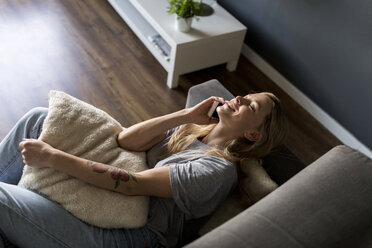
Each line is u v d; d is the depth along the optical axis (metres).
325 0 2.05
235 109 1.31
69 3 2.91
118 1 2.86
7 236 1.10
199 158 1.25
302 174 0.96
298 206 0.86
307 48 2.28
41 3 2.84
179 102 2.36
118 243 1.12
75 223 1.09
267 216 0.84
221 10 2.56
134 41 2.72
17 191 1.09
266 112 1.30
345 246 0.80
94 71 2.41
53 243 1.07
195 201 1.15
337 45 2.08
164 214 1.21
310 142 2.25
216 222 1.20
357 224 0.83
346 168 0.93
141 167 1.30
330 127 2.33
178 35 2.24
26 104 2.10
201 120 1.41
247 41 2.77
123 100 2.27
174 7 2.20
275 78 2.62
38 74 2.29
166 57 2.40
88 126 1.30
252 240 0.79
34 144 1.16
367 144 2.14
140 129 1.35
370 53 1.91
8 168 1.30
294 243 0.78
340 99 2.20
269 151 1.34
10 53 2.37
